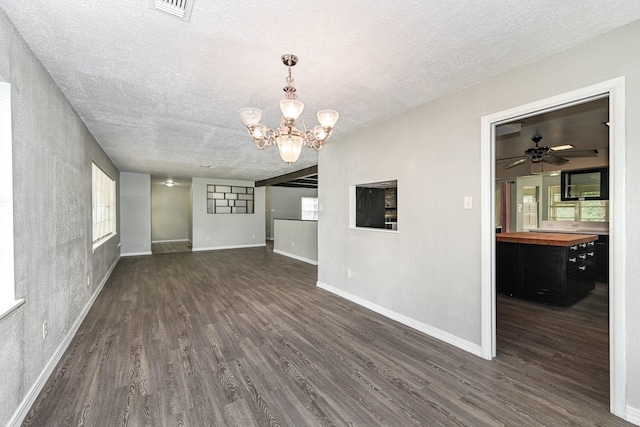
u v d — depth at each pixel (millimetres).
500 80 2316
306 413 1758
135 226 8039
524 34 1786
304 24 1668
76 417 1709
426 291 2934
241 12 1557
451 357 2441
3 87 1635
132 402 1847
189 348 2584
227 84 2471
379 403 1853
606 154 5047
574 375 2164
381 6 1515
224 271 5949
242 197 9938
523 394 1940
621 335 1728
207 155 5406
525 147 4723
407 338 2811
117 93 2646
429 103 2877
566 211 6227
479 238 2471
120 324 3133
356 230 3898
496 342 2656
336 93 2664
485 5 1516
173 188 11695
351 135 3973
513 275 4039
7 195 1645
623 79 1720
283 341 2736
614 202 1756
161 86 2506
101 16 1595
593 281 4285
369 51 1964
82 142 3379
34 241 1957
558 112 3070
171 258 7543
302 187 12641
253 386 2029
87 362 2336
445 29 1725
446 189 2732
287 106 1989
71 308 2814
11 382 1615
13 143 1686
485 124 2416
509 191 6926
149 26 1687
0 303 1623
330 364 2328
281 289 4582
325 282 4582
